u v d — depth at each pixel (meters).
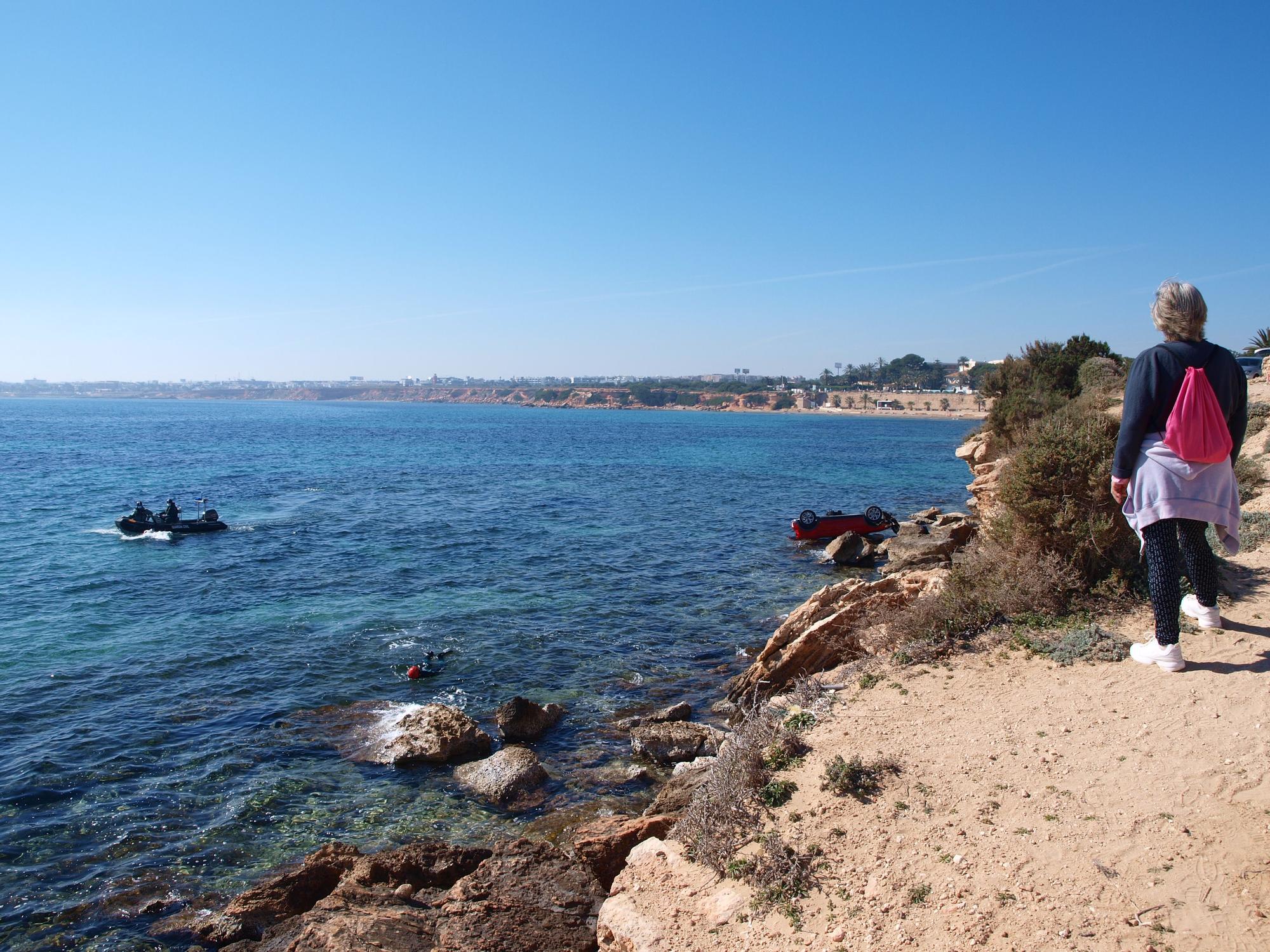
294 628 17.98
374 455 74.00
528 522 34.31
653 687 14.45
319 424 142.00
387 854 8.02
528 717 12.38
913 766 5.41
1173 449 5.08
